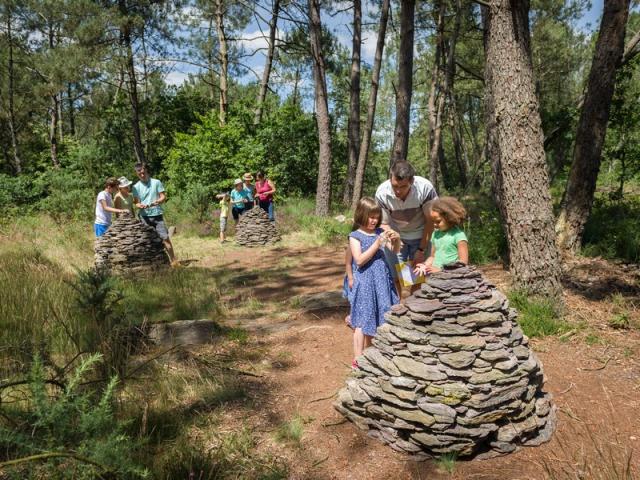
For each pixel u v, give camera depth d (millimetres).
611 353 4449
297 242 11758
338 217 15164
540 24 26875
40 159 28750
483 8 7227
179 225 14430
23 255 8172
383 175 43312
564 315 5297
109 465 2266
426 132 44875
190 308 6164
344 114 33781
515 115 5316
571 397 3727
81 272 4961
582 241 7613
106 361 4070
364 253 3740
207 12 25078
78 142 24391
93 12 20453
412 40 14117
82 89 26250
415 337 3086
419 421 2951
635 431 3238
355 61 19766
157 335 5008
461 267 3303
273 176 20672
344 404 3486
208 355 4727
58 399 2586
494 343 3039
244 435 3303
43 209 17812
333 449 3160
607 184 17266
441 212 3955
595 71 6914
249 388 4059
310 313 6109
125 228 7996
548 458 2977
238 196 12359
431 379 2953
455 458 2930
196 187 15719
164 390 3848
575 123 10617
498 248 7902
